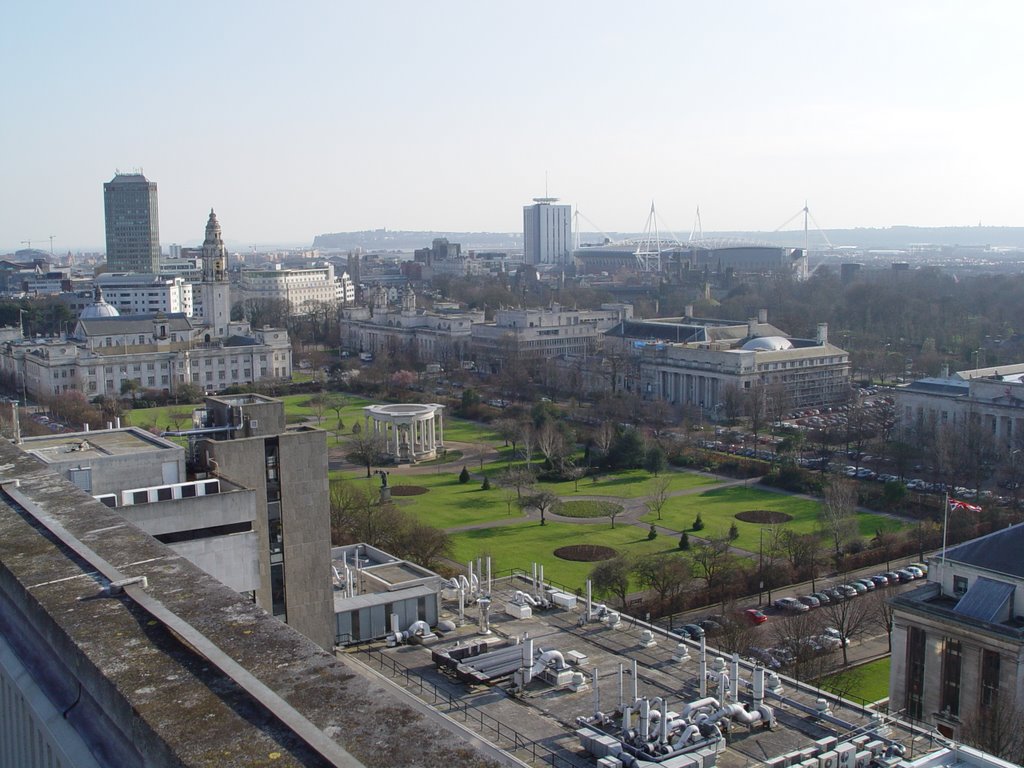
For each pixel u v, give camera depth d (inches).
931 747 4136.3
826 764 3811.5
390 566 6358.3
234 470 5487.2
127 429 6048.2
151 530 4800.7
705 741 3919.8
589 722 4079.7
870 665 7130.9
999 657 5708.7
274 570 5659.5
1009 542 6171.3
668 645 5093.5
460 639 5182.1
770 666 6555.1
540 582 5964.6
